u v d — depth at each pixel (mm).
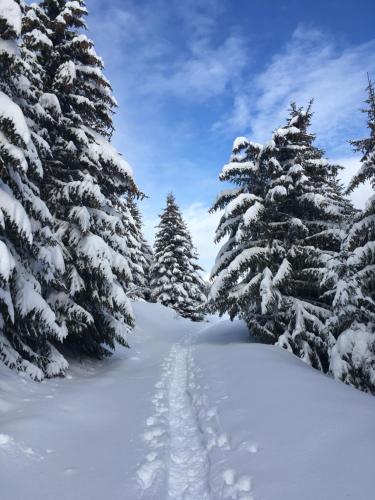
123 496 4191
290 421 5746
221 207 17922
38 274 10141
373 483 3676
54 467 4766
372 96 12523
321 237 15414
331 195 20172
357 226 11758
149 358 16625
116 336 12773
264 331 15102
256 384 8211
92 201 11711
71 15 12664
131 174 13016
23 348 9453
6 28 7883
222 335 21703
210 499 4293
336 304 11070
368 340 10484
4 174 8531
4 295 7914
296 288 15547
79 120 12930
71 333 12578
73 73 12031
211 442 5832
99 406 7812
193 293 39125
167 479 4699
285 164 16484
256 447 5156
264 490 4047
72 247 11766
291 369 9305
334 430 5113
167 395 9281
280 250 15211
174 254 39281
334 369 10570
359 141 12641
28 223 8070
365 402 6332
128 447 5625
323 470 4148
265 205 15805
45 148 10516
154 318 31734
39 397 7766
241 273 15281
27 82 9656
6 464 4555
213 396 8312
